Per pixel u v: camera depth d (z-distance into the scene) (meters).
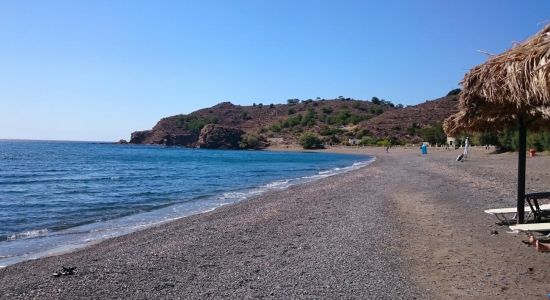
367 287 6.84
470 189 18.39
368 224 11.90
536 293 6.19
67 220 15.91
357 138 146.50
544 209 10.20
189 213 17.27
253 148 159.25
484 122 9.07
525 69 5.04
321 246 9.63
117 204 20.42
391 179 25.81
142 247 10.25
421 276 7.25
